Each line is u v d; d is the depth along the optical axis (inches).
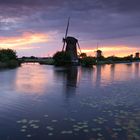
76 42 3614.7
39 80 1288.1
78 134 386.9
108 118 479.8
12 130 407.8
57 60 3555.6
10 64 3339.1
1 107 593.9
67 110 558.3
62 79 1358.3
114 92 847.7
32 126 430.6
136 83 1173.7
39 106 606.9
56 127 424.5
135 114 511.2
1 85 1047.0
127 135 376.5
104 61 5032.0
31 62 4987.7
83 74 1774.1
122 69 2691.9
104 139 361.1
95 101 668.1
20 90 893.2
